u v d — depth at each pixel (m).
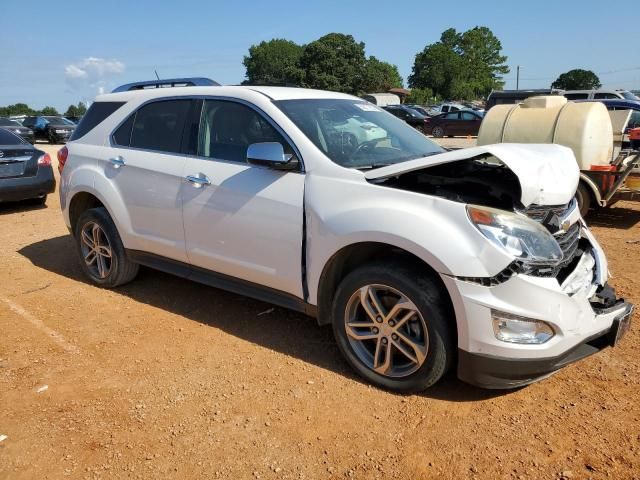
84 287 5.20
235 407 3.20
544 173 3.15
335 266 3.46
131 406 3.23
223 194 3.91
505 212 3.00
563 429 2.92
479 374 2.97
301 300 3.64
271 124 3.81
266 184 3.70
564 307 2.90
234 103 4.06
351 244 3.27
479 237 2.88
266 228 3.69
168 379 3.52
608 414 3.04
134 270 5.05
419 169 3.23
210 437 2.94
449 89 105.81
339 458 2.76
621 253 6.10
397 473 2.65
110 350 3.93
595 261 3.53
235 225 3.86
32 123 29.73
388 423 3.02
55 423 3.08
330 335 4.10
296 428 3.00
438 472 2.64
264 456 2.79
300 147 3.63
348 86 87.12
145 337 4.12
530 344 2.86
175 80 5.46
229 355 3.81
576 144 7.43
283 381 3.46
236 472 2.68
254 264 3.82
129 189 4.60
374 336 3.30
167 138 4.44
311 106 4.05
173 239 4.35
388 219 3.11
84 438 2.95
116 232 4.87
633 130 10.08
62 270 5.75
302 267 3.56
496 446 2.81
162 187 4.33
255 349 3.90
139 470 2.70
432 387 3.35
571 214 3.44
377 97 36.81
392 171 3.24
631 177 7.43
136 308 4.68
